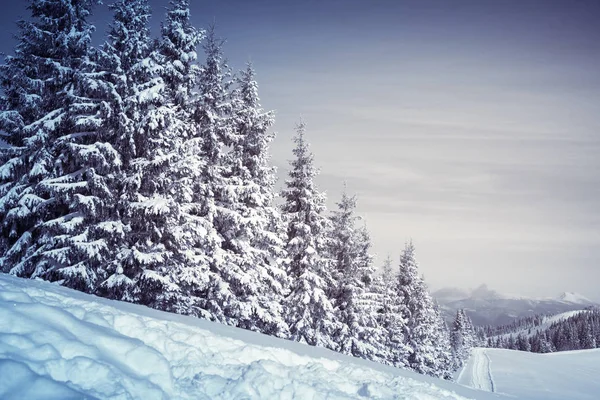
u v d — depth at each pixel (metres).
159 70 16.30
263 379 5.65
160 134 16.09
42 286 8.07
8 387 3.47
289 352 7.81
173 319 8.82
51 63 16.44
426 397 7.57
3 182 17.14
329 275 26.19
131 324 6.33
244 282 19.19
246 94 22.09
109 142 15.96
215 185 19.70
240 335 9.46
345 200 30.06
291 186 26.06
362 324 30.00
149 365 5.08
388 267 42.25
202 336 6.94
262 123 21.70
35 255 15.09
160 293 15.97
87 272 14.34
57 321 5.11
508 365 74.50
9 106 17.66
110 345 5.16
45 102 17.02
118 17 16.66
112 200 14.92
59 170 16.03
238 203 20.53
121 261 15.05
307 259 24.62
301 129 25.80
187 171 16.47
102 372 4.28
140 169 15.23
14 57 16.89
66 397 3.62
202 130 19.36
